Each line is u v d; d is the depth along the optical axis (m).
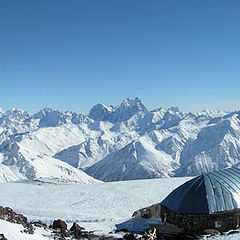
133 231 44.06
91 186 87.19
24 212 58.12
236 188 44.16
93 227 47.19
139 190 75.00
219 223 41.31
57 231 40.38
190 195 43.31
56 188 87.12
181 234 41.38
